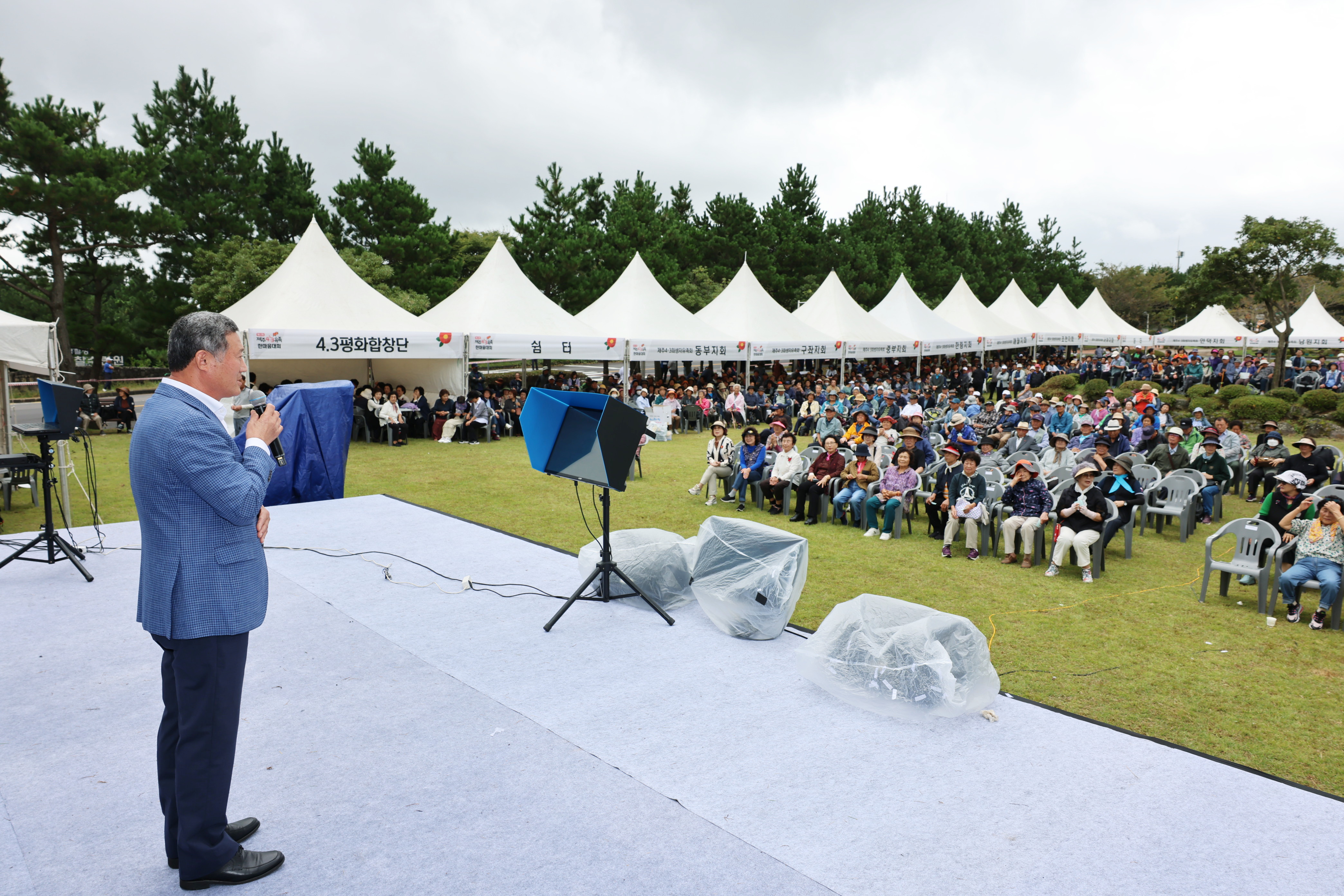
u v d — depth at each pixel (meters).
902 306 30.39
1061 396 26.88
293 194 31.64
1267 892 2.34
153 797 2.69
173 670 2.18
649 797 2.75
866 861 2.42
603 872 2.33
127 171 25.09
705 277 38.25
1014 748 3.21
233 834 2.41
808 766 3.00
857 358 26.11
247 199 30.45
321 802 2.66
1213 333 37.19
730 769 2.96
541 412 4.75
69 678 3.63
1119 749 3.23
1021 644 5.39
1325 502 5.92
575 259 33.25
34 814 2.56
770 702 3.56
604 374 22.67
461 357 17.91
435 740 3.12
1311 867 2.47
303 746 3.04
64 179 24.39
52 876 2.25
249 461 2.22
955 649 3.59
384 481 11.87
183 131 30.84
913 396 21.61
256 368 20.06
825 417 14.41
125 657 3.89
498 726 3.26
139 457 2.06
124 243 27.06
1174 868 2.44
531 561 5.88
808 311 28.20
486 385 24.31
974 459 7.82
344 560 5.87
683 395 22.12
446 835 2.49
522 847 2.44
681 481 12.45
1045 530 7.63
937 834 2.58
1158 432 12.66
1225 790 2.92
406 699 3.50
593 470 4.68
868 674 3.54
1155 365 31.81
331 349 16.23
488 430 17.02
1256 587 6.94
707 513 10.01
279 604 4.80
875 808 2.72
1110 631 5.69
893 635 3.59
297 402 9.14
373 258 29.62
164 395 2.11
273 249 27.83
